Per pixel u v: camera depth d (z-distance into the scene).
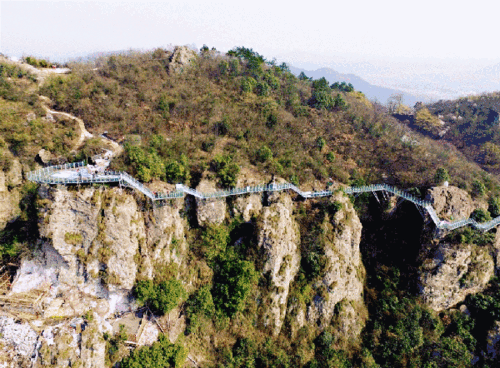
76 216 49.06
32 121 62.78
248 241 63.44
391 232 77.12
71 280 50.09
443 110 137.25
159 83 85.62
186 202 61.41
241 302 57.81
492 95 137.88
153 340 50.44
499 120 122.06
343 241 66.62
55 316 47.28
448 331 67.12
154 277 53.78
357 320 65.56
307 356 60.50
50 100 71.25
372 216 77.50
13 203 55.94
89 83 79.00
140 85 82.62
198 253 61.19
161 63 91.88
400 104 145.88
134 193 52.56
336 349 62.44
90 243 49.81
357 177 77.00
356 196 75.81
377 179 78.00
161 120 73.75
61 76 77.62
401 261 74.25
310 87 107.44
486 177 83.25
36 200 48.66
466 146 114.88
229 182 63.03
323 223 66.81
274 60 114.31
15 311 46.69
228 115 79.06
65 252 49.06
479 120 125.25
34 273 50.62
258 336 59.44
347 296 66.44
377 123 92.19
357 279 68.62
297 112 90.44
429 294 68.69
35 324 45.69
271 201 65.25
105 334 48.09
